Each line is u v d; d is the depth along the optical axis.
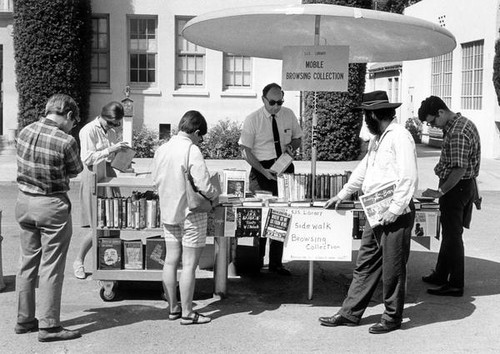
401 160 5.70
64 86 18.39
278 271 8.06
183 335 5.87
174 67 20.61
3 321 6.20
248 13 6.33
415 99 27.89
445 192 6.86
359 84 18.73
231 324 6.18
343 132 18.80
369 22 6.56
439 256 7.52
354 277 6.20
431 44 7.30
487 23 21.50
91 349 5.52
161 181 6.01
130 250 6.68
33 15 18.14
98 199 6.65
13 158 18.72
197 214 6.03
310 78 7.01
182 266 6.42
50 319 5.67
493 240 10.16
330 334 5.93
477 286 7.56
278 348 5.58
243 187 7.11
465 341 5.77
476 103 22.70
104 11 20.27
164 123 20.70
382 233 5.90
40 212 5.54
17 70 18.47
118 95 20.52
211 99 20.70
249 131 7.86
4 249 9.24
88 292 7.17
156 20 20.62
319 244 6.53
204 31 7.25
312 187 7.06
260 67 20.64
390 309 5.95
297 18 6.61
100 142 7.49
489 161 20.47
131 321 6.23
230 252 8.04
